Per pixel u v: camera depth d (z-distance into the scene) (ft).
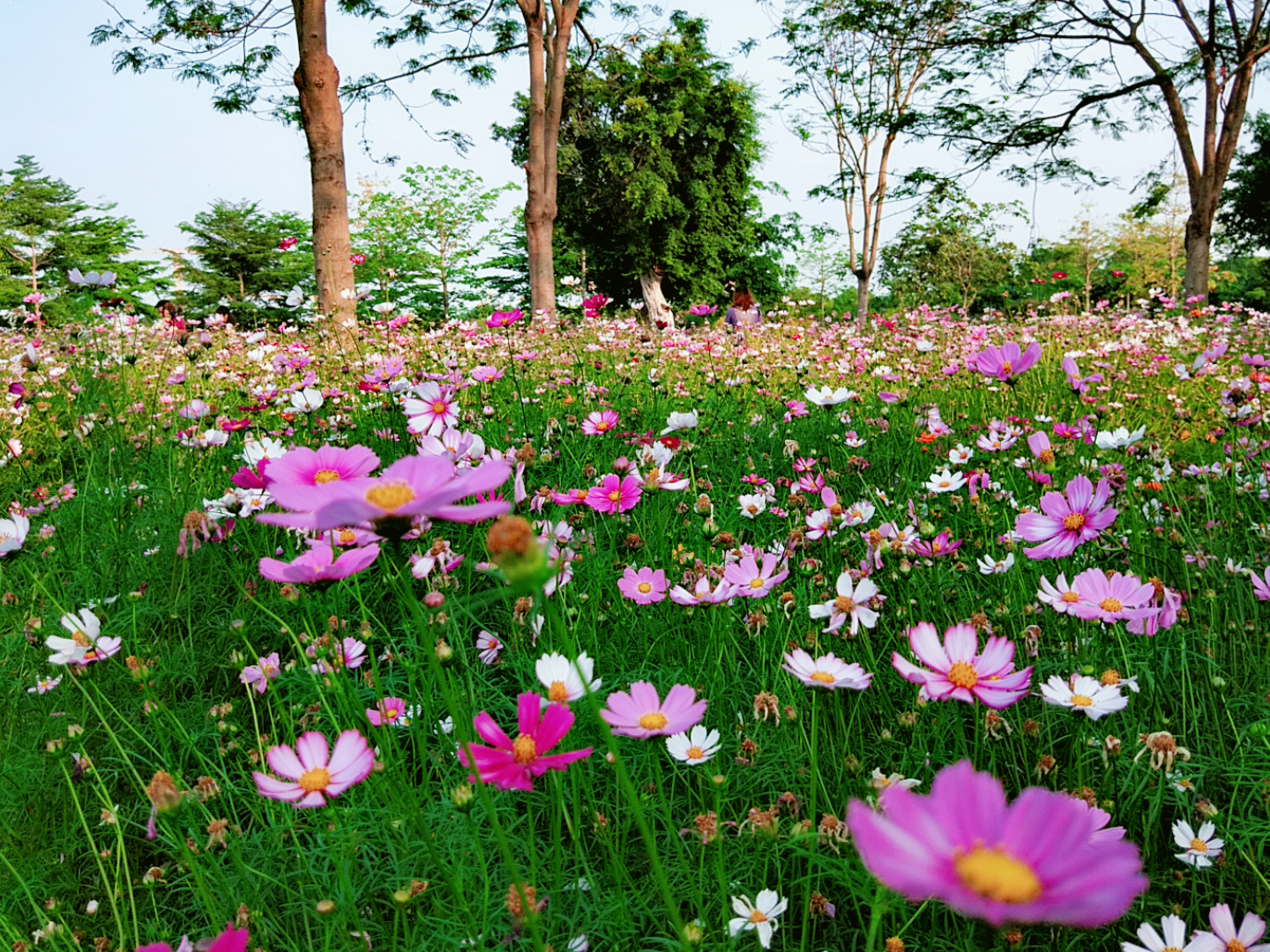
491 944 3.99
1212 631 6.08
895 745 5.31
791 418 12.98
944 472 9.03
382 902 4.63
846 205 59.47
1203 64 48.55
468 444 6.04
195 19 39.99
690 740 4.28
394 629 7.13
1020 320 29.89
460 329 21.29
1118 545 6.82
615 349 20.20
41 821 5.41
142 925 4.76
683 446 8.48
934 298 81.66
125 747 5.82
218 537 5.99
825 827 3.96
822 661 4.00
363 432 11.31
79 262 85.10
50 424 11.56
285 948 4.24
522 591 2.15
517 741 3.13
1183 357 21.38
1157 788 4.73
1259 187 86.63
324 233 31.48
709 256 84.69
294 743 5.01
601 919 4.09
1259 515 8.15
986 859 1.47
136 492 9.43
